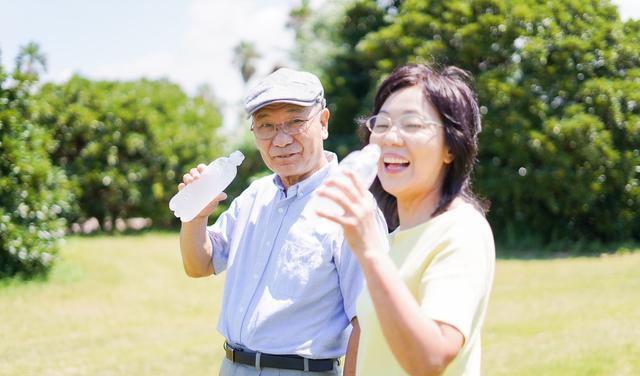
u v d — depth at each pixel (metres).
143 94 17.34
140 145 16.80
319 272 2.59
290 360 2.60
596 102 13.27
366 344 1.98
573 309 7.56
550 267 11.05
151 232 16.84
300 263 2.61
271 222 2.74
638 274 9.42
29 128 9.88
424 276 1.86
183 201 2.72
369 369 1.97
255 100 2.70
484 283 1.84
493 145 13.87
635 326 6.47
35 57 10.08
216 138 18.53
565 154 13.31
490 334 6.78
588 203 13.62
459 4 14.52
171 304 8.91
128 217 17.30
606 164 13.30
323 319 2.61
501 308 8.02
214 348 6.80
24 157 9.39
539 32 13.70
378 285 1.69
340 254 2.58
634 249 13.16
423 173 1.95
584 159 13.48
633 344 5.87
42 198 9.59
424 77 1.97
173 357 6.47
